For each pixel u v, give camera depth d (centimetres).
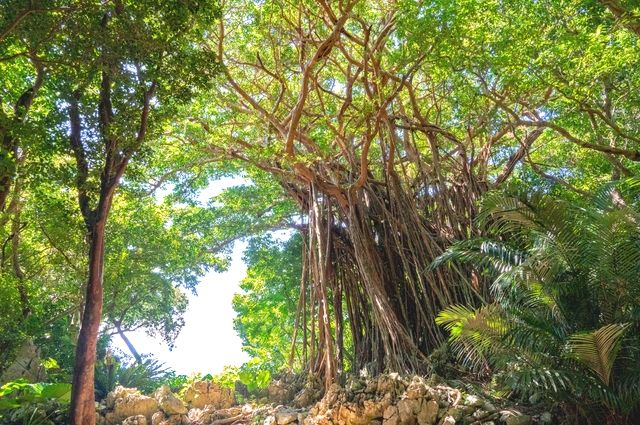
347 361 1909
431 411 1164
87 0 1031
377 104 1523
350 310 1728
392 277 1655
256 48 1638
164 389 1534
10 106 1423
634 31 1278
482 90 1636
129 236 2006
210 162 1972
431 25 1323
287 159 1567
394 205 1655
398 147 1842
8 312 1656
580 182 1875
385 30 1493
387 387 1220
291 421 1324
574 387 986
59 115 1173
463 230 1602
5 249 1864
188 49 1277
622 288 1013
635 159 1453
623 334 975
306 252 1844
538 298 1069
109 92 1221
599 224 1016
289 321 2552
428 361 1445
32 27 1029
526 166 1955
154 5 1064
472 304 1506
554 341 1016
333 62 1686
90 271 1201
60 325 2106
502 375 1212
